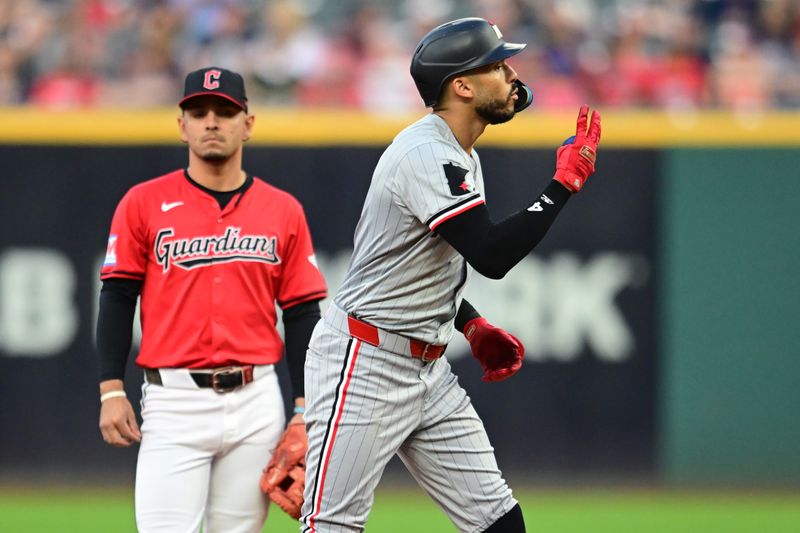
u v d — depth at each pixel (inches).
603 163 1021.2
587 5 1366.9
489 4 1363.2
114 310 529.7
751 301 1018.1
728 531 872.9
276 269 542.9
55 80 1269.7
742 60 1315.2
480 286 1013.8
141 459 525.3
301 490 518.0
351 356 474.0
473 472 495.5
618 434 1011.9
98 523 879.1
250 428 530.3
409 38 1358.3
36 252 995.9
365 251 475.5
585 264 1018.1
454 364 1005.2
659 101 1298.0
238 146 537.3
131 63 1293.1
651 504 976.9
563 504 970.1
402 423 481.1
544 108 1278.3
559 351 1015.0
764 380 1015.0
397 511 936.9
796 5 1354.6
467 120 476.1
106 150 995.9
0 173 994.7
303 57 1311.5
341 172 1009.5
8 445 989.2
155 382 528.4
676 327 1017.5
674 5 1360.7
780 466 1011.9
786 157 1018.7
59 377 992.9
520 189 1008.2
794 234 1017.5
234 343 527.5
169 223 530.0
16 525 868.6
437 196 445.1
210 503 538.3
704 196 1021.2
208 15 1331.2
